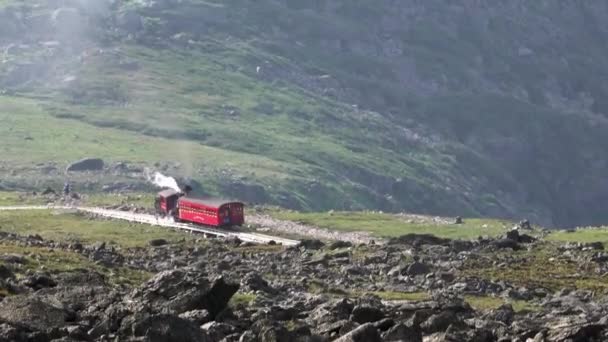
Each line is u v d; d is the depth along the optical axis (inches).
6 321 2800.2
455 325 3129.9
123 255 6067.9
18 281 3479.3
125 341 2682.1
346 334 2797.7
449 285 5310.0
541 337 3024.1
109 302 3100.4
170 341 2721.5
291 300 3922.2
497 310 3725.4
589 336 3061.0
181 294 3144.7
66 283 3526.1
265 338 2805.1
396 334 2888.8
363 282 5344.5
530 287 5393.7
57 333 2716.5
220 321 3034.0
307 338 2829.7
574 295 5083.7
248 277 4384.8
